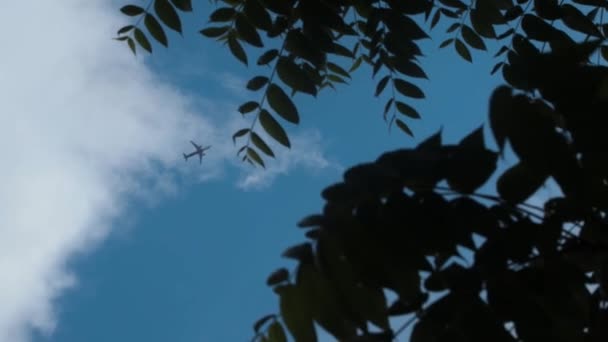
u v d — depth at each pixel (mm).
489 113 1244
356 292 1286
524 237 1318
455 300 1311
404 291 1266
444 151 1304
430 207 1299
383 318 1290
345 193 1324
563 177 1216
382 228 1284
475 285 1305
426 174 1295
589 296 1376
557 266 1317
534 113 1235
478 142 1296
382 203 1301
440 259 1432
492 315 1295
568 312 1307
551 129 1225
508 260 1317
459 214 1306
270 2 2910
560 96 1298
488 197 1311
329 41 2908
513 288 1306
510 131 1231
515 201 1308
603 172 1221
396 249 1276
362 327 1277
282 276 1323
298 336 1289
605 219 1423
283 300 1308
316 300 1290
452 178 1292
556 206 1358
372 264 1271
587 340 1355
